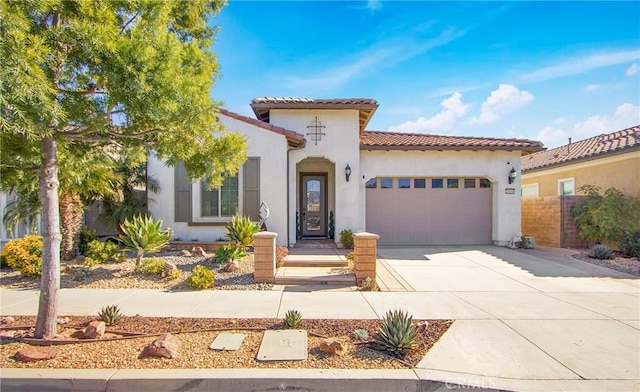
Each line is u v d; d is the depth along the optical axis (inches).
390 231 583.2
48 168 195.3
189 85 203.8
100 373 157.8
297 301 279.4
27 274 346.0
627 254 495.5
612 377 161.2
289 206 524.4
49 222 197.3
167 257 423.8
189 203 492.7
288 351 181.3
